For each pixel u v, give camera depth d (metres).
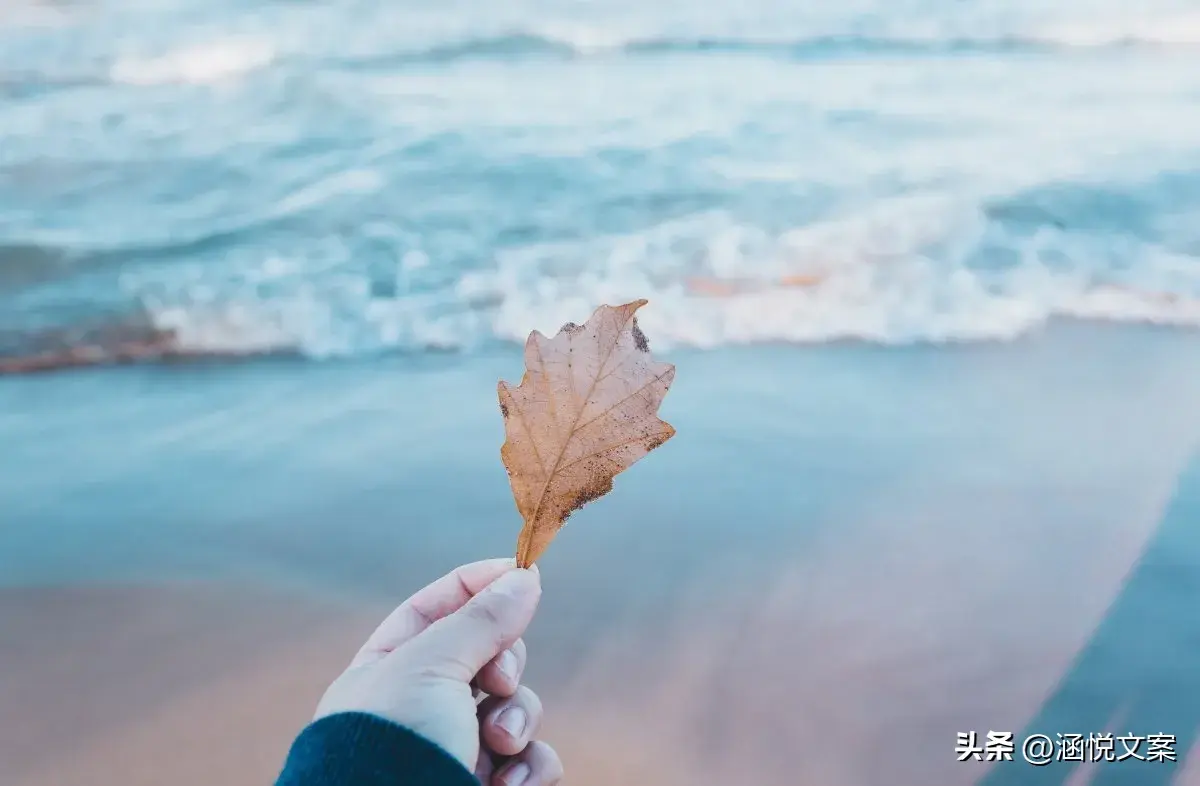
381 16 11.45
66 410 4.23
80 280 5.41
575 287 5.25
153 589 3.10
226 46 10.44
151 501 3.57
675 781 2.43
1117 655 2.85
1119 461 3.76
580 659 2.80
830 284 5.21
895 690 2.73
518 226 6.05
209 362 4.64
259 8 11.69
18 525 3.41
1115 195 6.26
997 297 5.07
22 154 7.48
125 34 10.77
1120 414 4.07
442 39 10.82
